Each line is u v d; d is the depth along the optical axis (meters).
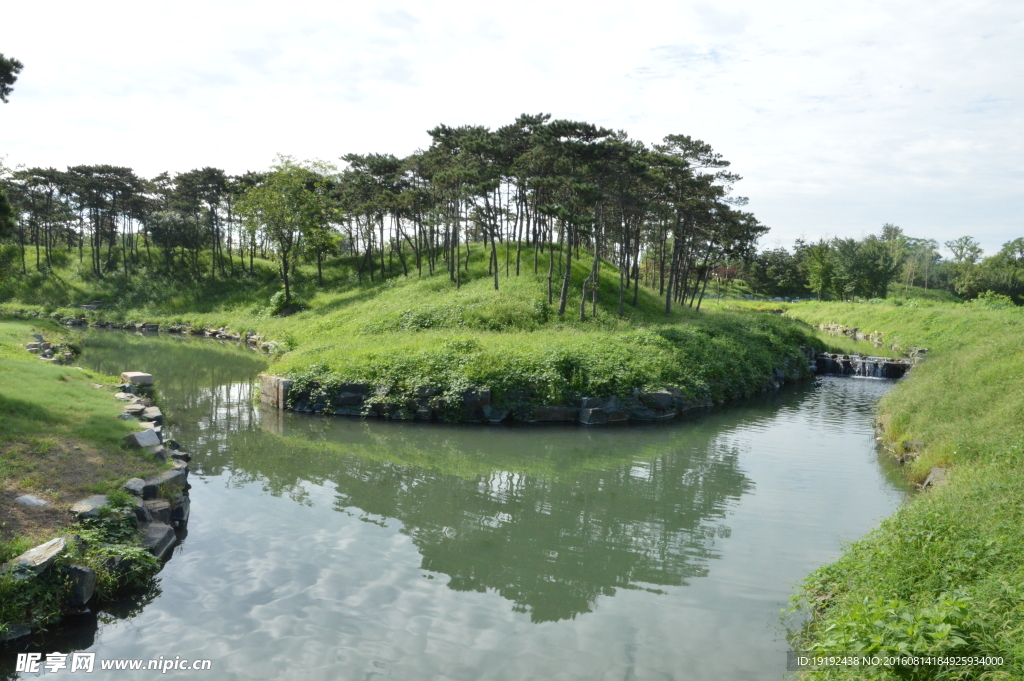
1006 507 9.87
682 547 11.84
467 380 23.05
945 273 125.44
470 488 15.41
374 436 20.22
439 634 8.52
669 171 41.22
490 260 49.50
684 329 33.94
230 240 75.69
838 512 13.91
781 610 9.34
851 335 58.91
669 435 21.44
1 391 14.69
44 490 10.27
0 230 23.88
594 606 9.46
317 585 9.81
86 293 64.75
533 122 44.75
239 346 45.12
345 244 78.81
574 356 25.03
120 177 70.69
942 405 18.84
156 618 8.64
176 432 19.59
